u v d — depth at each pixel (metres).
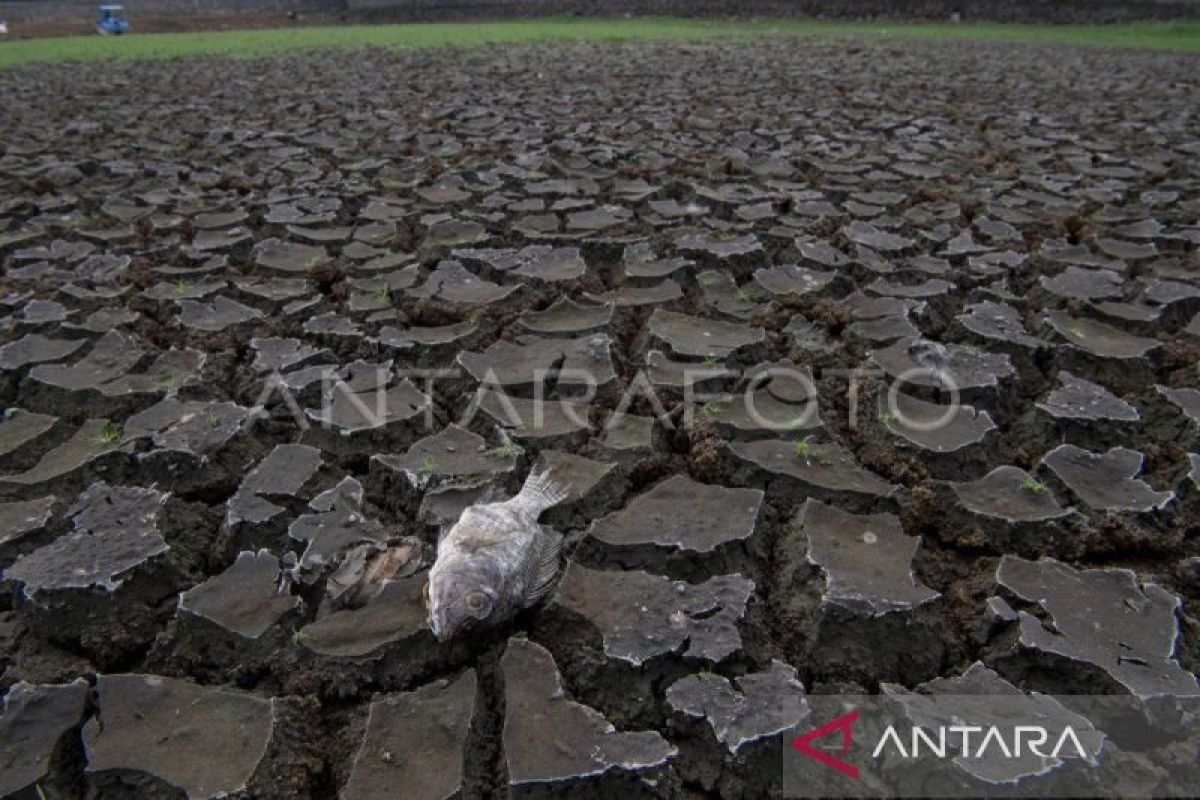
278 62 17.66
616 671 2.60
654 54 18.78
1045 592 2.86
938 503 3.32
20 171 8.05
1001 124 10.12
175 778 2.31
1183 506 3.31
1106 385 4.26
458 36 24.64
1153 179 7.64
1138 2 27.48
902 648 2.70
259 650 2.72
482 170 7.98
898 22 30.06
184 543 3.16
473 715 2.51
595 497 3.34
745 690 2.54
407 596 2.87
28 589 2.81
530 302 5.09
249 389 4.18
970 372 4.11
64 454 3.62
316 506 3.29
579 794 2.31
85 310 5.00
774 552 3.13
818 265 5.50
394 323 4.84
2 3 34.19
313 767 2.43
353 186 7.43
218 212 6.72
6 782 2.31
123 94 13.10
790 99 12.10
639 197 6.99
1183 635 2.73
